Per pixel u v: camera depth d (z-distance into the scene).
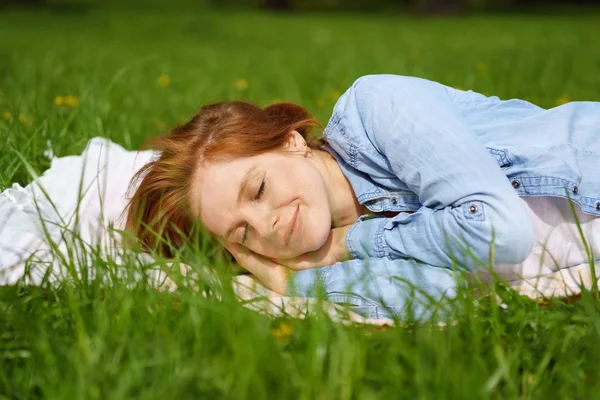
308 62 11.18
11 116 4.64
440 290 2.77
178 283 2.60
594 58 10.52
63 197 3.68
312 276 3.01
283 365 2.19
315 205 2.92
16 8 25.59
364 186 3.14
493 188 2.73
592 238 3.02
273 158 2.97
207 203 2.97
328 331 2.32
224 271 2.70
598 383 2.13
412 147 2.87
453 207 2.80
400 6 30.05
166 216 3.12
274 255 3.00
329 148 3.28
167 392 2.05
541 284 2.93
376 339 2.39
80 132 4.53
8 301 2.67
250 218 2.89
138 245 2.91
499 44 14.85
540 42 14.94
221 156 2.96
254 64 11.38
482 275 2.82
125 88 7.21
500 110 3.24
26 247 3.31
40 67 9.38
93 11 25.64
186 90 8.03
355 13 28.91
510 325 2.46
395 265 2.89
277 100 6.75
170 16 24.42
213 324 2.34
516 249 2.72
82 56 12.05
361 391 2.14
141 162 3.88
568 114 3.10
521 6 28.95
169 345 2.23
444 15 27.44
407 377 2.20
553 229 3.04
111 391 2.10
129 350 2.23
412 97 2.96
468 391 2.05
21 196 3.46
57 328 2.53
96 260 2.75
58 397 2.08
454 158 2.79
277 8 30.23
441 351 2.16
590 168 3.02
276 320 2.53
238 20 23.53
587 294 2.48
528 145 3.01
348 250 3.06
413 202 3.09
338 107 3.18
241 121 3.04
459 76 8.05
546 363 2.23
